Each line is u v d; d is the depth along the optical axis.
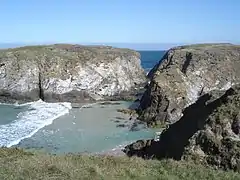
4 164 16.38
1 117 60.94
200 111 30.81
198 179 16.77
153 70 114.81
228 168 22.06
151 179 15.82
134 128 53.97
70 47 102.06
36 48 97.31
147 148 36.22
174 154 28.39
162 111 59.97
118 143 44.59
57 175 14.51
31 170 14.97
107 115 64.44
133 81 103.81
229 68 84.12
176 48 108.62
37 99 83.44
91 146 42.91
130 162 18.91
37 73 85.06
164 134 33.66
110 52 102.62
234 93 29.05
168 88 63.69
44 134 48.72
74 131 51.06
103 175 15.37
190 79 77.44
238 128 24.94
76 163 17.44
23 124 55.03
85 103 80.44
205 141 24.31
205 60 83.81
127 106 75.00
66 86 84.44
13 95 82.12
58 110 69.19
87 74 88.38
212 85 78.12
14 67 84.19
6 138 45.84
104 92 89.81
